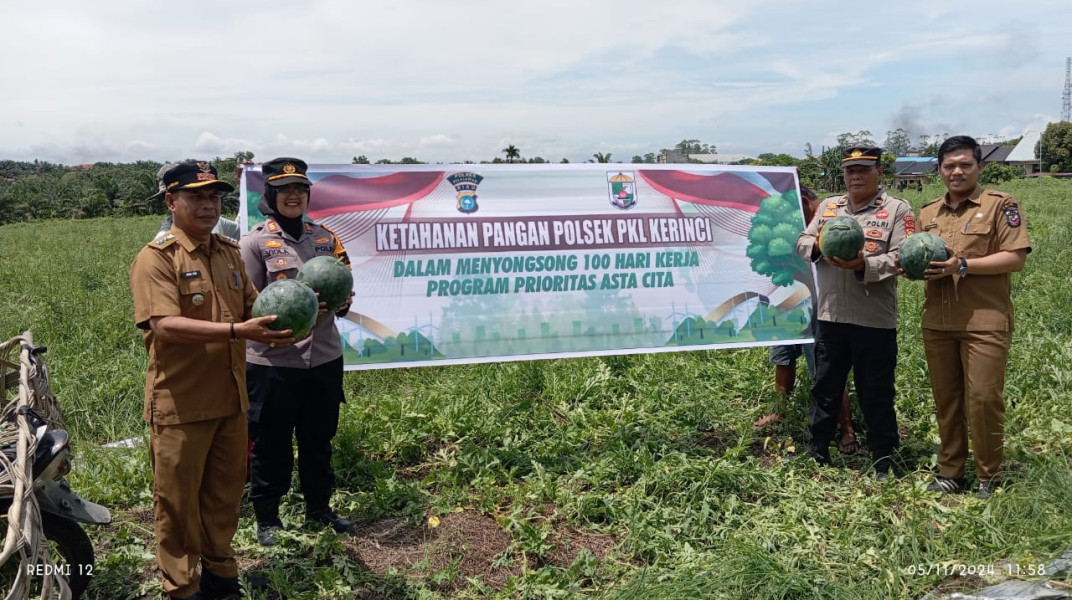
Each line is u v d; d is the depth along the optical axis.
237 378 3.83
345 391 7.59
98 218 55.31
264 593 4.08
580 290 6.11
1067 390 6.68
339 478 5.51
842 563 4.23
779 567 3.97
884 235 5.39
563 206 6.11
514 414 6.71
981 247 5.00
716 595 3.79
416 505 5.06
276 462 4.56
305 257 4.64
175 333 3.48
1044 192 35.91
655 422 6.43
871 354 5.46
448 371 8.09
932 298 5.24
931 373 5.32
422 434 6.08
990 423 5.02
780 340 6.38
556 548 4.59
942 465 5.33
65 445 3.81
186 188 3.56
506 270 5.98
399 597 4.12
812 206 6.74
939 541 4.37
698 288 6.32
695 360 8.02
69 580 3.97
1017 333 8.26
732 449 5.75
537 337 6.04
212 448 3.89
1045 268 11.96
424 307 5.82
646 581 3.97
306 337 4.20
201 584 4.07
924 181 63.19
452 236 5.88
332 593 4.09
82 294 12.87
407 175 5.84
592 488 5.43
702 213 6.36
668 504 5.07
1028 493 4.64
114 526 4.95
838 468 5.67
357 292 5.69
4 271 17.25
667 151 53.81
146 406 3.72
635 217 6.23
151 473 5.52
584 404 6.90
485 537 4.75
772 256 6.46
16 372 4.31
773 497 5.18
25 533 3.20
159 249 3.59
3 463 3.46
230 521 4.00
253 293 4.15
